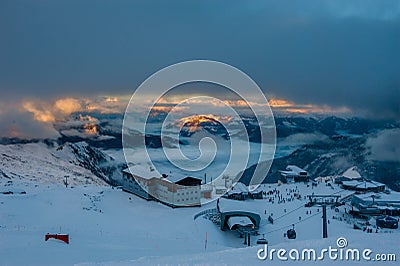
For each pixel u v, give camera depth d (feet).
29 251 130.52
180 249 169.99
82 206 274.16
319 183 448.24
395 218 294.46
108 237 183.01
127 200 330.75
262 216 305.73
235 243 248.32
